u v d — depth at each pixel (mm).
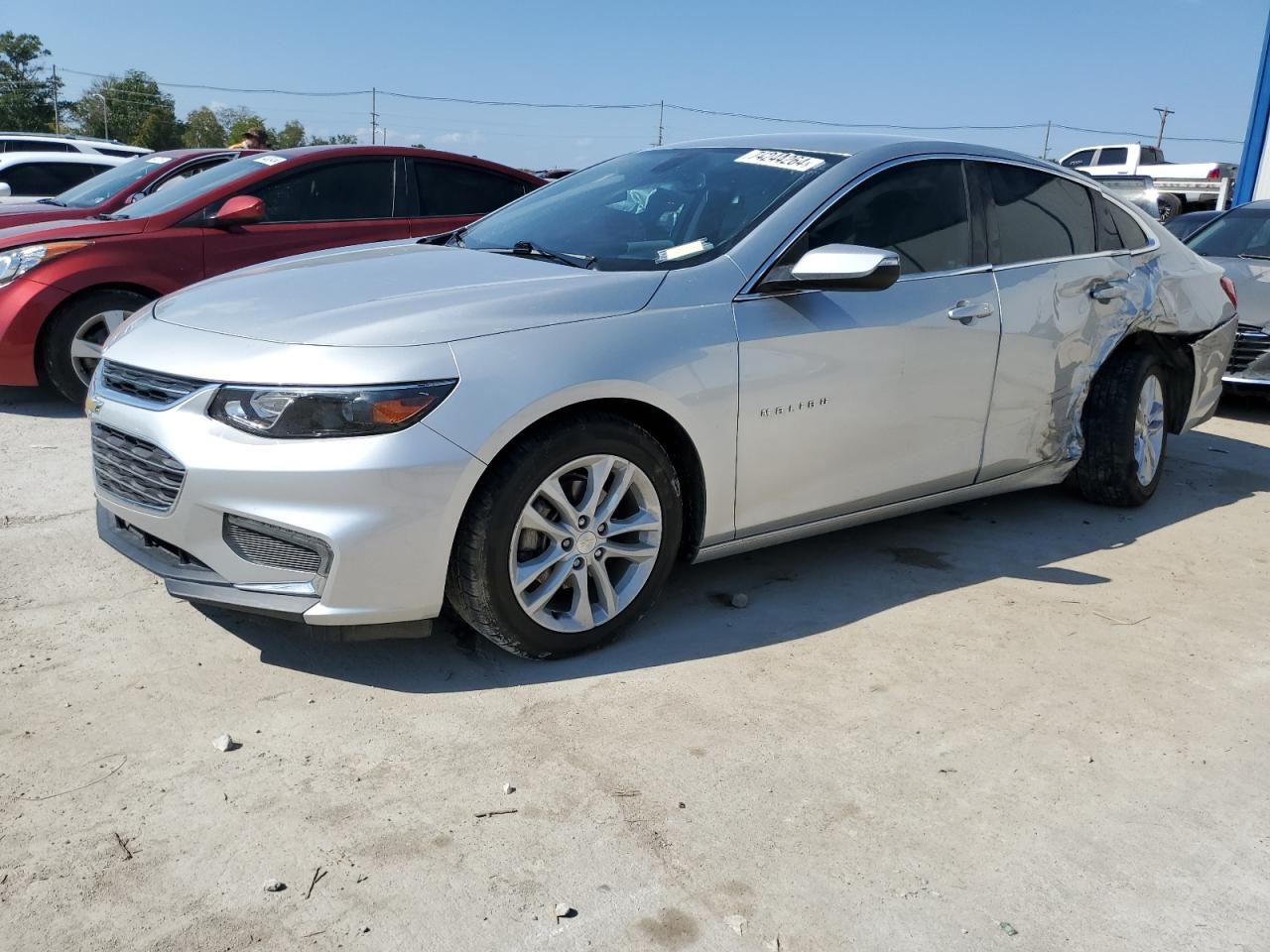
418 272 3336
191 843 2254
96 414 3105
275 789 2451
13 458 5023
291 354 2748
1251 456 6012
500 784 2500
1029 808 2504
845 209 3590
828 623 3471
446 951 1983
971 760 2697
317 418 2672
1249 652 3398
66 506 4336
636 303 3098
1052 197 4352
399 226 6926
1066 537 4426
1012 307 3971
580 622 3078
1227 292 5180
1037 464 4293
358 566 2686
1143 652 3367
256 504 2691
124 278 5969
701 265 3295
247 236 6387
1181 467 5699
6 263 5836
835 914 2121
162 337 3045
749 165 3824
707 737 2744
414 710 2820
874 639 3369
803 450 3420
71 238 5930
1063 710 2973
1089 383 4414
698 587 3713
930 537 4352
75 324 5906
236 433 2715
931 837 2379
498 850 2270
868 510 3748
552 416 2910
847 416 3504
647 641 3279
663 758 2641
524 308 2957
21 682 2889
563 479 2992
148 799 2396
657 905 2125
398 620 2801
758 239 3383
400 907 2088
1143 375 4602
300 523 2664
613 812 2412
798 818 2424
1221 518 4793
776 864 2264
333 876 2172
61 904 2059
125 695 2846
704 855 2283
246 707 2809
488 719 2789
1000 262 4023
